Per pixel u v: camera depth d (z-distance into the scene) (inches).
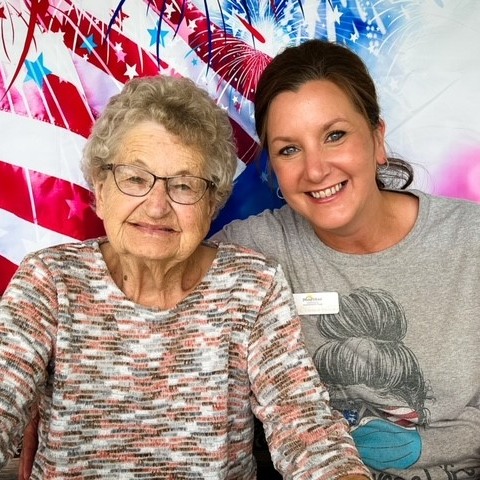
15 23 61.8
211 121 45.6
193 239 45.2
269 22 64.9
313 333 53.9
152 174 43.6
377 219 52.8
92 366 44.9
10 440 40.9
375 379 52.9
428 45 65.8
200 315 47.2
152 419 45.6
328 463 41.1
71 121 63.9
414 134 67.2
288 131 49.3
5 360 42.2
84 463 44.8
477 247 52.3
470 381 52.0
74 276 46.1
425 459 52.4
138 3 63.2
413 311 52.5
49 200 64.7
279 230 56.9
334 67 49.4
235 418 47.9
